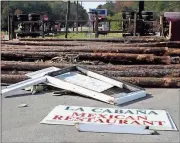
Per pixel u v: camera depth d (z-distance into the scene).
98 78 7.04
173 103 5.96
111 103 5.82
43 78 6.85
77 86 6.39
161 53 9.33
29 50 9.82
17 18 18.55
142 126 4.54
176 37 13.33
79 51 9.53
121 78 7.31
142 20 17.64
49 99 6.15
